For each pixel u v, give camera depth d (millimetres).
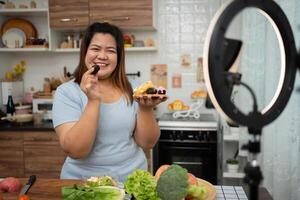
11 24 2846
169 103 2881
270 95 526
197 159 2406
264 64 1501
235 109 436
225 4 430
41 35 2895
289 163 1705
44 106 2676
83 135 1104
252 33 1501
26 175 2428
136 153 1351
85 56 1261
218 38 413
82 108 1227
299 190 1688
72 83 1271
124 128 1268
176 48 2838
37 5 2836
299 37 672
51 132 2369
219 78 417
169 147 2408
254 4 429
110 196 856
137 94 1134
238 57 436
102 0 2525
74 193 838
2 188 1019
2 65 2814
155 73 2879
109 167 1255
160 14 2826
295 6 1471
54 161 2395
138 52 2875
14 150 2416
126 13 2520
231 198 980
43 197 981
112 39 1254
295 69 466
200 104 2643
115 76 1330
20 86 2883
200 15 2783
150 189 843
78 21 2564
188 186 822
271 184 1779
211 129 2361
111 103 1271
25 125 2451
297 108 1600
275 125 1717
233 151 2457
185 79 2855
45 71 2943
